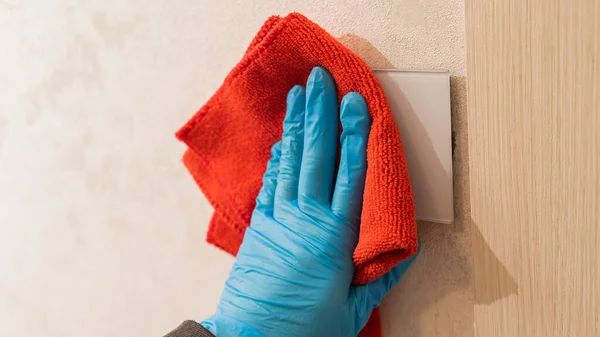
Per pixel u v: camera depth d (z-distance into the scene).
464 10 0.53
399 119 0.60
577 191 0.48
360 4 0.61
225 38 0.73
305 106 0.63
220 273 0.85
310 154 0.61
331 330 0.61
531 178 0.51
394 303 0.69
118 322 0.98
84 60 0.84
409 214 0.56
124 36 0.80
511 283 0.55
